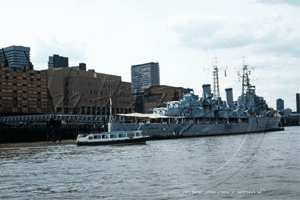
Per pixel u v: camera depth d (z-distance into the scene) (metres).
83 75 164.00
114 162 54.59
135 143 91.81
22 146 96.94
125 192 34.03
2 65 142.00
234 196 31.92
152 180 39.12
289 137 116.81
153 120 132.38
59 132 120.62
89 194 33.78
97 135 91.50
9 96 136.38
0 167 52.19
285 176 40.03
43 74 149.50
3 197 33.84
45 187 37.25
